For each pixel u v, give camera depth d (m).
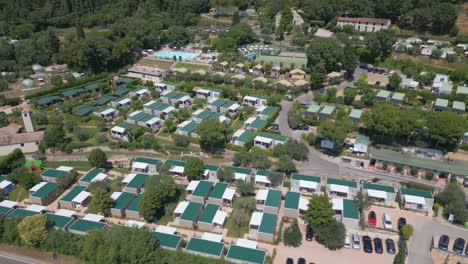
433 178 107.12
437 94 153.12
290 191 102.12
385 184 106.06
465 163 110.81
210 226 89.88
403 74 178.75
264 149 124.62
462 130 111.62
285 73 187.25
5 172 116.31
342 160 117.62
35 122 145.00
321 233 84.69
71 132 142.62
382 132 122.00
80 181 108.62
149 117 147.50
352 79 179.62
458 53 185.38
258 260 78.19
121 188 107.56
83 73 198.50
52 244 82.69
